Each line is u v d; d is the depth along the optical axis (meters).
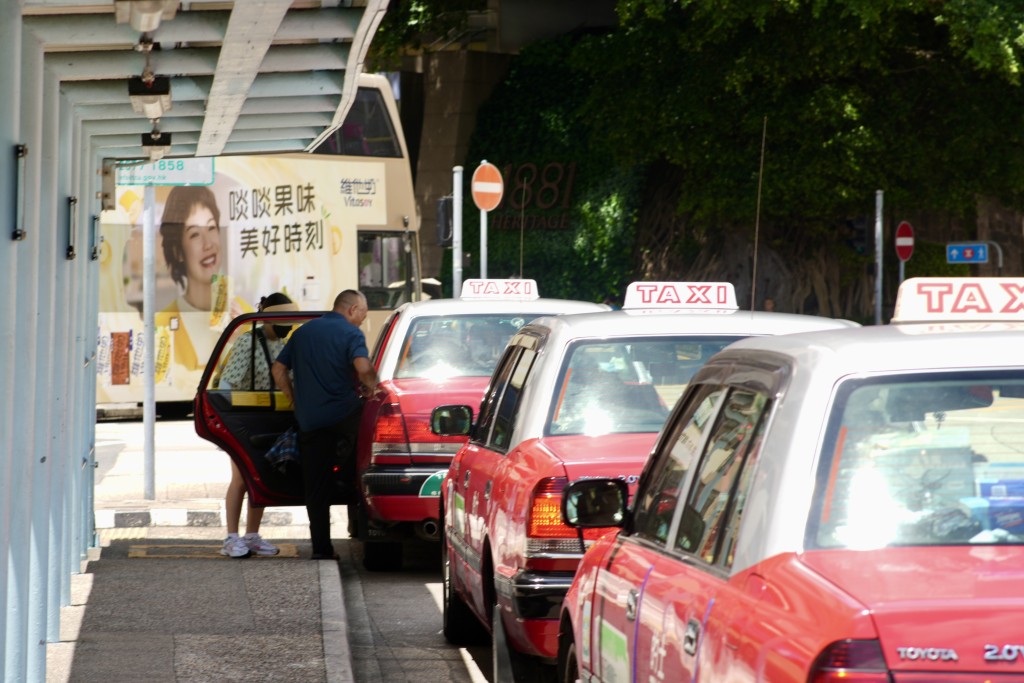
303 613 10.39
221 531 15.83
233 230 29.97
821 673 3.33
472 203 49.16
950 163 39.38
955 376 4.22
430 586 13.02
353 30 9.41
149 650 9.28
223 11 8.67
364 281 30.56
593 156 46.97
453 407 10.90
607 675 5.56
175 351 29.66
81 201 12.00
